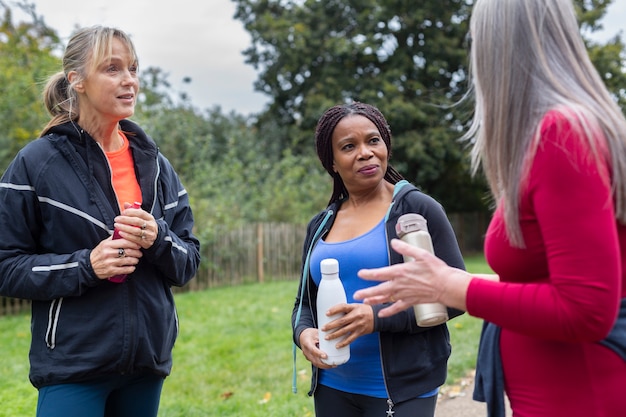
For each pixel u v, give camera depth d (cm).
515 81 143
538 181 134
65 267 217
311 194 1481
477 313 143
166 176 261
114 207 237
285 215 1382
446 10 1878
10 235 224
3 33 1434
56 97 246
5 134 1029
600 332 130
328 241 235
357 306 201
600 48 1756
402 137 1808
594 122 133
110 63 231
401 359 209
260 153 1944
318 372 232
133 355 228
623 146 136
